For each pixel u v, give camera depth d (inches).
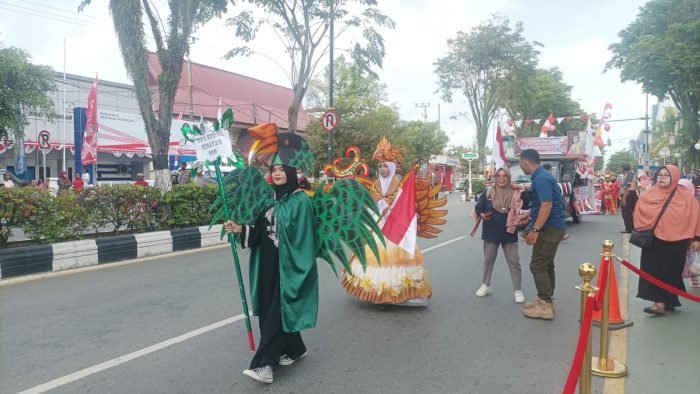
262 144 164.1
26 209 334.6
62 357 183.3
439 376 167.3
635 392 156.1
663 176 233.6
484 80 1192.2
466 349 192.4
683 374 169.5
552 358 183.3
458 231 556.4
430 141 1343.5
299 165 169.2
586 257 396.5
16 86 709.9
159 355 185.6
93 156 668.1
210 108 1141.7
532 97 1249.4
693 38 831.7
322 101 1258.0
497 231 261.3
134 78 456.4
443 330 214.7
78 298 265.4
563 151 670.5
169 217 442.0
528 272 334.6
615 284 223.9
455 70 1201.4
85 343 197.9
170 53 465.1
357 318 231.3
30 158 940.0
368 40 621.3
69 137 967.6
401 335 208.2
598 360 176.4
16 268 317.4
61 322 224.2
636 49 863.1
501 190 261.4
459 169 2474.2
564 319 231.3
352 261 247.4
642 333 212.2
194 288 287.7
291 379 165.0
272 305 161.5
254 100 1362.0
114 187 398.6
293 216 159.5
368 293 239.0
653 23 922.1
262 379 157.8
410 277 239.3
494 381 163.3
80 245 351.3
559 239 228.4
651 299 237.9
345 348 193.6
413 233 231.9
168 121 468.4
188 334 208.4
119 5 438.0
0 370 171.6
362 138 906.7
